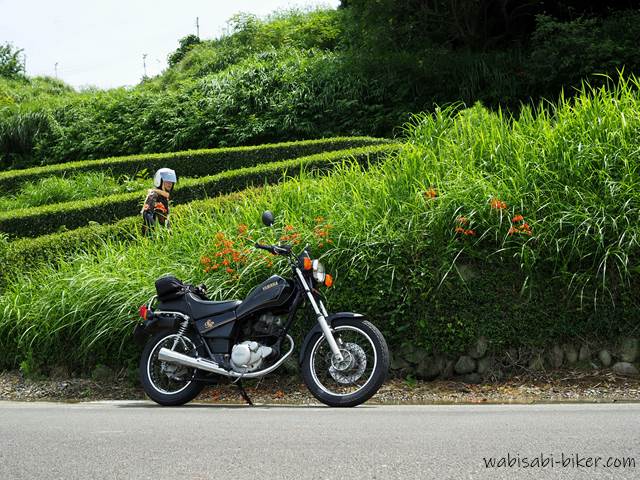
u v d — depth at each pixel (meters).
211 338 6.11
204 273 7.53
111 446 3.63
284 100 19.41
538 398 6.11
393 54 19.27
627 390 6.13
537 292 6.69
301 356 5.74
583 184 7.00
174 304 6.33
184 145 20.23
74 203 12.91
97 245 9.61
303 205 8.01
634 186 6.82
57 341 7.66
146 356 6.31
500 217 6.73
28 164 21.44
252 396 6.72
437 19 20.09
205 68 29.69
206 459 3.27
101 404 6.43
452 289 6.77
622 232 6.64
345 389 6.67
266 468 3.06
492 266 6.77
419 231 6.96
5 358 8.05
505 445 3.39
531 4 19.86
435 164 7.81
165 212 9.05
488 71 17.94
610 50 16.08
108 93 23.58
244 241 7.68
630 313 6.55
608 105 7.73
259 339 6.06
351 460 3.15
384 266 6.86
